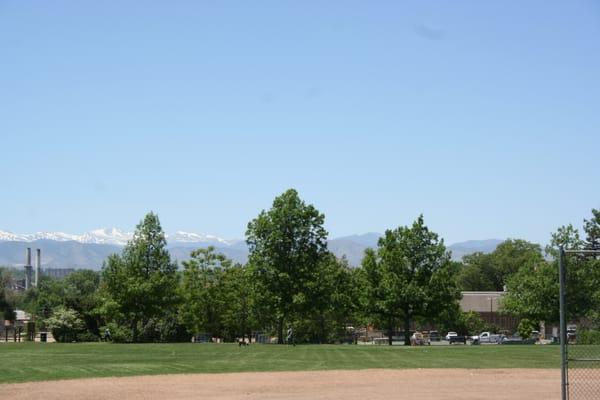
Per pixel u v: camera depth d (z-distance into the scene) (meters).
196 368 32.97
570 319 47.62
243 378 28.61
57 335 78.56
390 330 71.69
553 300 68.56
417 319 74.94
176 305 73.62
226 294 83.25
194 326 82.19
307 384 26.39
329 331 85.94
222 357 41.47
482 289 163.88
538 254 72.31
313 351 49.06
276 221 71.06
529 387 25.36
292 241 71.06
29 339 80.88
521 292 71.06
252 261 71.25
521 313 71.75
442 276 70.06
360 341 96.81
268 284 70.31
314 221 72.06
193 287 83.00
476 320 114.44
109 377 28.75
